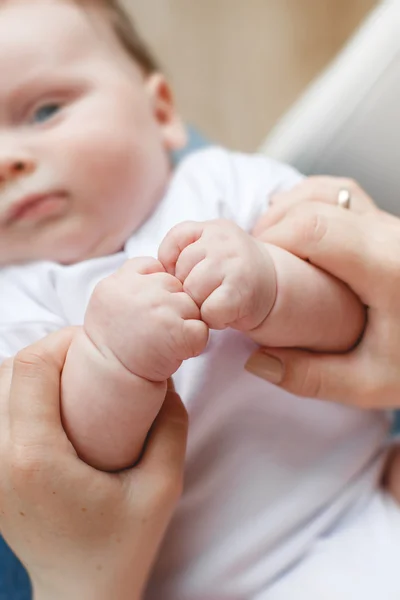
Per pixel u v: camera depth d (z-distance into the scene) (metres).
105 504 0.31
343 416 0.38
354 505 0.38
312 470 0.37
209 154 0.43
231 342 0.36
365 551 0.36
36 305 0.38
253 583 0.36
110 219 0.39
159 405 0.31
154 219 0.39
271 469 0.37
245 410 0.37
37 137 0.38
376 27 0.46
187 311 0.30
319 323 0.33
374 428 0.39
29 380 0.31
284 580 0.36
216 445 0.37
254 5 0.88
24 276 0.39
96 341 0.31
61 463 0.30
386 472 0.40
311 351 0.35
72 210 0.38
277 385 0.35
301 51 0.85
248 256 0.31
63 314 0.38
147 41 0.80
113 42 0.44
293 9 0.86
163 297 0.30
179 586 0.37
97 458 0.31
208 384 0.36
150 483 0.32
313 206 0.35
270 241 0.34
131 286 0.30
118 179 0.39
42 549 0.31
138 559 0.32
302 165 0.48
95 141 0.39
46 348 0.32
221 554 0.36
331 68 0.50
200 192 0.39
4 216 0.38
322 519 0.37
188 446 0.36
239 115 0.83
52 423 0.31
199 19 0.88
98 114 0.40
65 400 0.31
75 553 0.31
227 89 0.85
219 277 0.30
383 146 0.46
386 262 0.33
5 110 0.40
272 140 0.52
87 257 0.39
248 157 0.44
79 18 0.42
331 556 0.36
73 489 0.31
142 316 0.30
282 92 0.83
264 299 0.31
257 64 0.85
